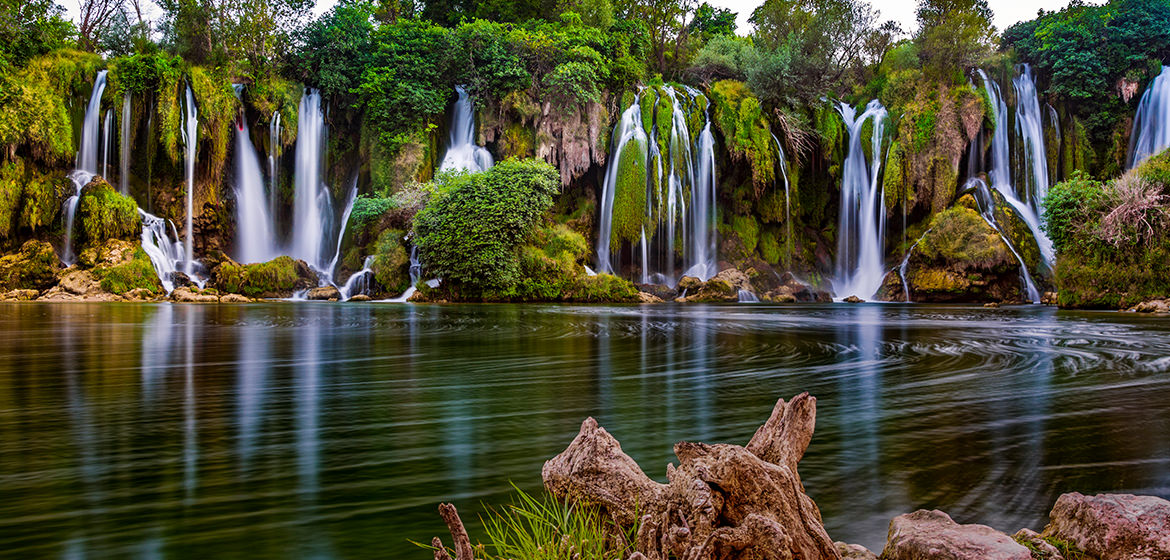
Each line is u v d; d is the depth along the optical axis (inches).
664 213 1925.4
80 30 2256.4
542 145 1873.8
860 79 2482.8
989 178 1987.0
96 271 1537.9
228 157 1876.2
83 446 209.6
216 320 850.1
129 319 861.2
